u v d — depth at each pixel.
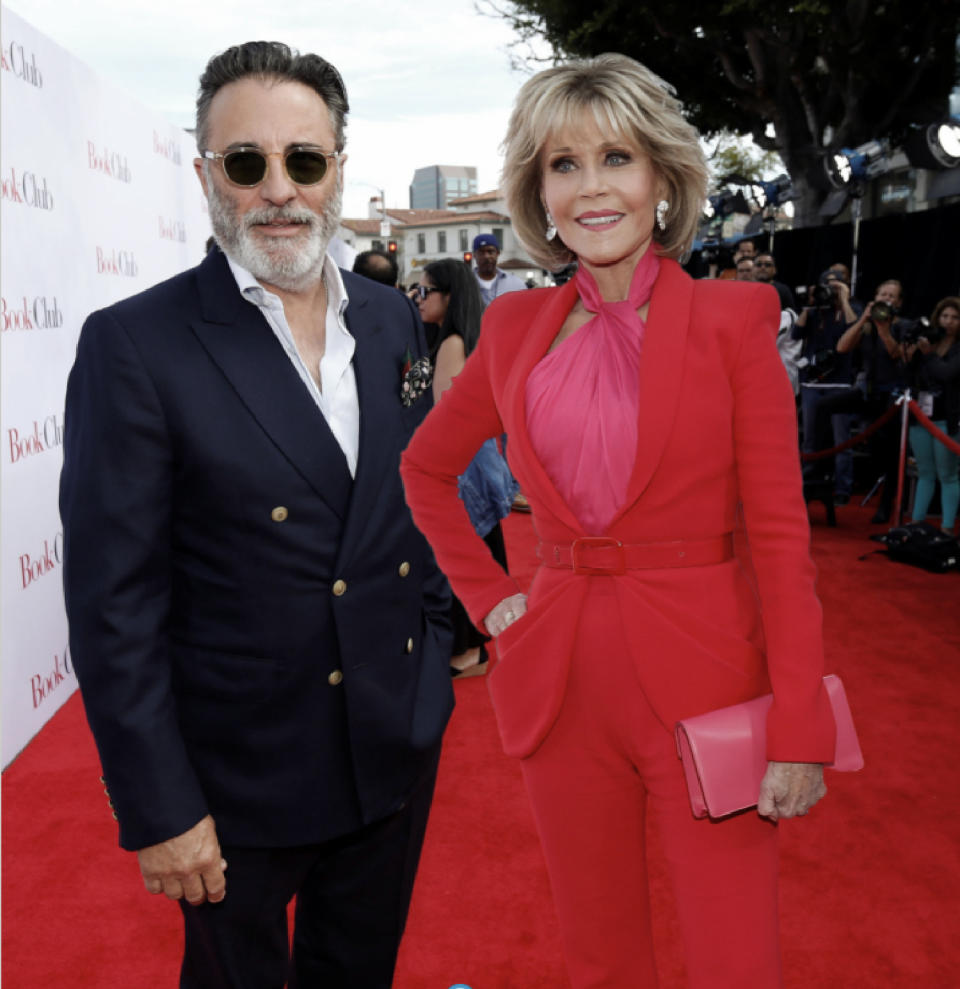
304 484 1.35
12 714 3.35
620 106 1.29
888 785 2.98
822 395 6.98
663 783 1.37
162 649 1.29
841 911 2.35
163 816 1.24
